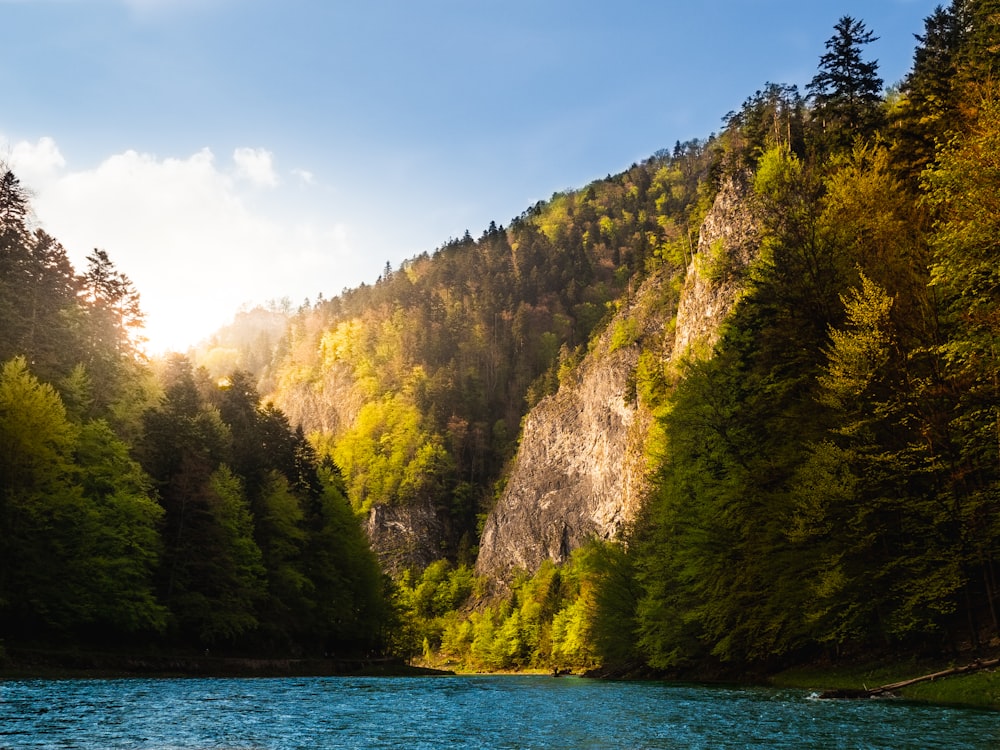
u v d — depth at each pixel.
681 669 53.31
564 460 191.50
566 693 37.66
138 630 59.34
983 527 26.69
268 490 79.81
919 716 20.69
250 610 69.31
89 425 57.00
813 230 42.00
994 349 24.86
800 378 36.38
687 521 44.41
